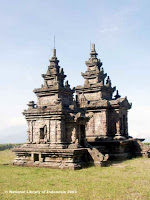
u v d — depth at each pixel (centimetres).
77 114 3494
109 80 5084
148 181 2336
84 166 3306
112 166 3338
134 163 3625
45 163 3328
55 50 4294
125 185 2172
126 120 4838
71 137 3553
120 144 4159
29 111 3747
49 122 3588
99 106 4528
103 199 1795
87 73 5006
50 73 4141
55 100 3972
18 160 3597
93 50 5125
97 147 3912
